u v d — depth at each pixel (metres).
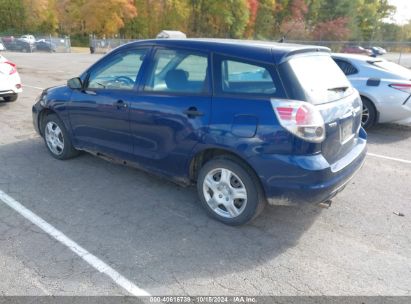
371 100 6.62
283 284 2.60
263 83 2.93
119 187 4.12
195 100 3.23
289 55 2.97
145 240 3.09
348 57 6.97
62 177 4.35
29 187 4.05
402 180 4.57
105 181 4.27
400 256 2.97
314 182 2.83
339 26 61.38
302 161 2.80
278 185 2.93
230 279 2.64
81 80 4.28
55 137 4.85
